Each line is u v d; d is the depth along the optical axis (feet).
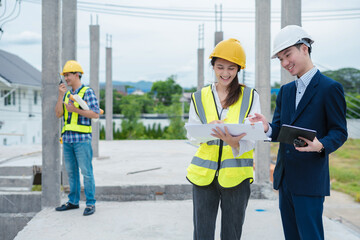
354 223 15.71
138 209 13.29
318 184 6.11
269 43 15.89
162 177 18.06
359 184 26.48
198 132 6.30
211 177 6.64
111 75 43.55
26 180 18.38
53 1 12.88
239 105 6.69
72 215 12.46
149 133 71.26
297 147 5.75
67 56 17.53
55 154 13.30
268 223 11.81
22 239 10.23
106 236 10.49
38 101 72.79
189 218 12.25
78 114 12.38
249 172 6.64
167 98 115.65
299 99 6.43
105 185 15.60
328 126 6.04
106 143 38.45
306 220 6.14
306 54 6.21
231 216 6.69
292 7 14.48
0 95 55.26
